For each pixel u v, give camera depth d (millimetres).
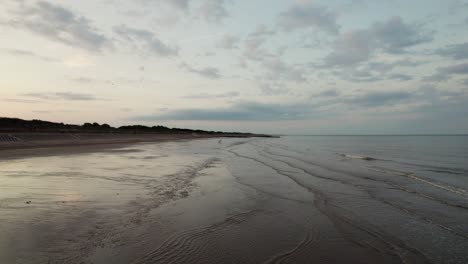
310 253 4945
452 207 8055
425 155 26547
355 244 5383
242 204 8109
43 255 4148
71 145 29297
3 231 4992
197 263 4367
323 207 7973
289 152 31328
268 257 4723
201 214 6891
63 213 6172
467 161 21000
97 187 8984
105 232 5234
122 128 82500
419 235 5875
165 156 20891
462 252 5055
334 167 17141
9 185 8727
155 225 5832
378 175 13930
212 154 25156
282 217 7020
